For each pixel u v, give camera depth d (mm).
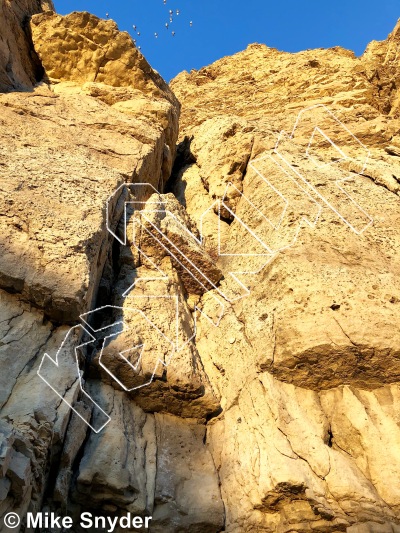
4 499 4055
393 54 15742
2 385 4961
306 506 5059
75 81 11789
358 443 5543
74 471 5062
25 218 6395
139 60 11984
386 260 7445
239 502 5305
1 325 5465
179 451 5797
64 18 11938
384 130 12594
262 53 21094
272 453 5406
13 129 8672
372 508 4863
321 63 17281
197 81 20859
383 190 9156
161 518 5105
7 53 10523
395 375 6012
